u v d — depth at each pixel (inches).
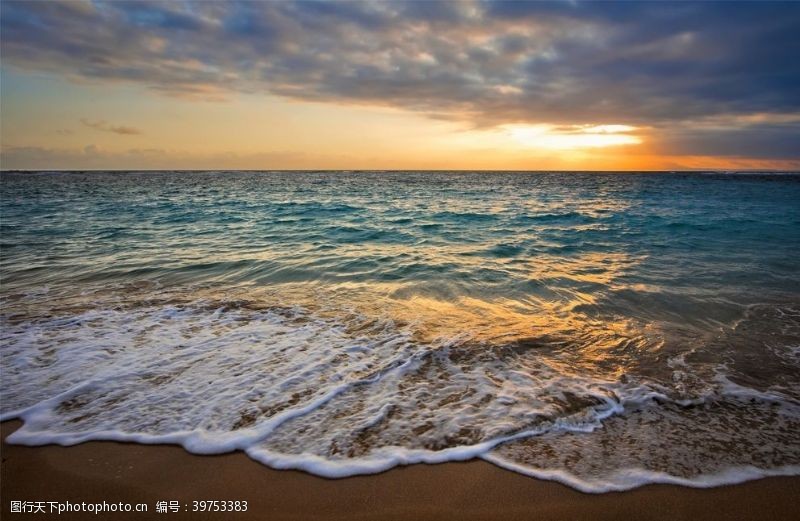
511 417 139.8
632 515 101.3
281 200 1169.4
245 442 126.1
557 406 147.3
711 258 417.4
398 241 514.3
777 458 121.6
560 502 104.9
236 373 168.4
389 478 112.4
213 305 260.2
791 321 240.5
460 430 132.5
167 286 308.2
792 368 181.6
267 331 215.6
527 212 861.8
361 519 100.4
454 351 192.5
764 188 1806.1
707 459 120.8
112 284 313.4
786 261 402.9
